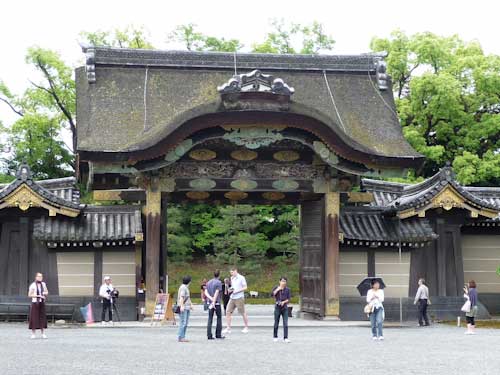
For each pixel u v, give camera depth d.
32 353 20.45
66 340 24.53
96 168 32.00
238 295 27.75
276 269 64.06
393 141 35.41
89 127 33.56
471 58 56.66
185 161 33.62
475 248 39.28
